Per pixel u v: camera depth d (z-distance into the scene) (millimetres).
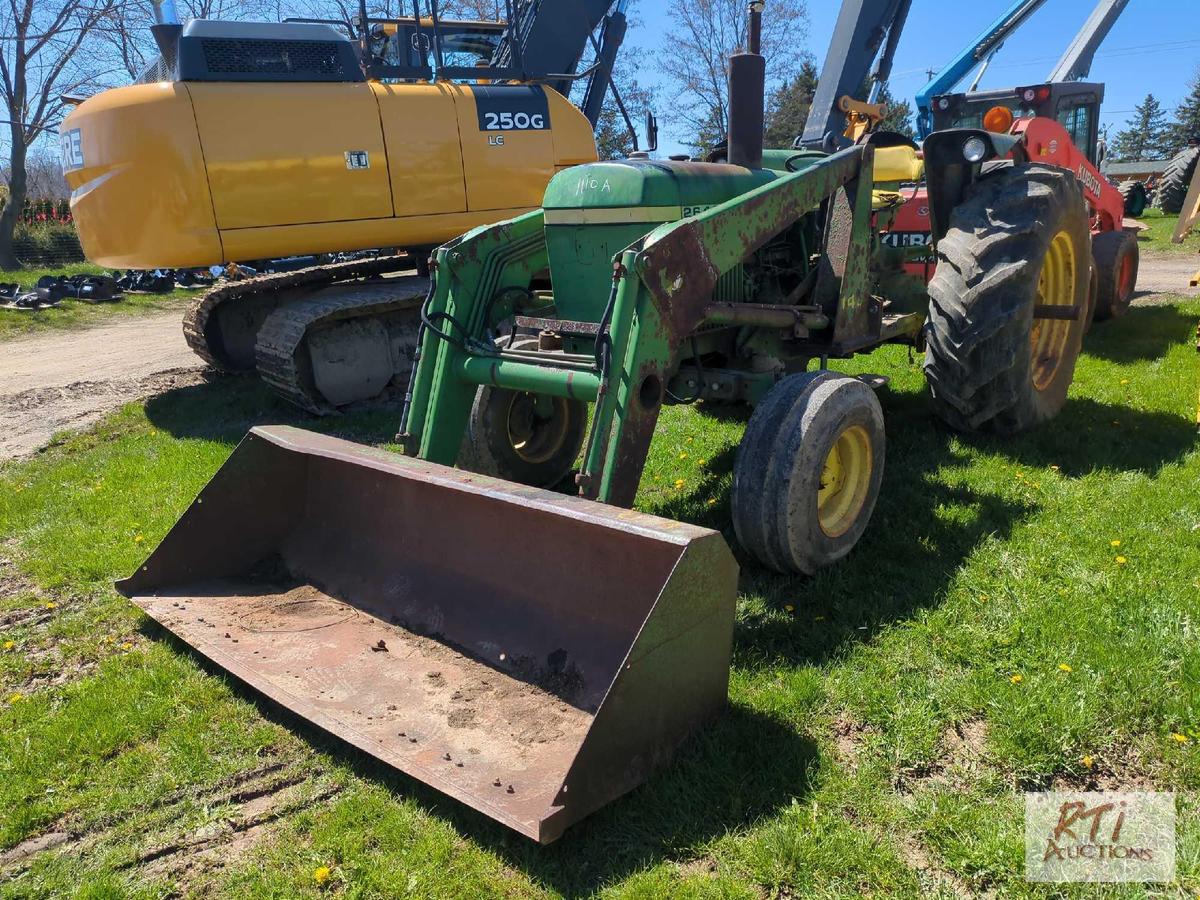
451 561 3371
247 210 6445
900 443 5156
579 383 3523
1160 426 5105
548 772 2477
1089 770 2547
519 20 7832
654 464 5328
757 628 3350
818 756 2650
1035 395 4863
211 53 6312
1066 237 4844
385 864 2379
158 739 2977
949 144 4664
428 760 2547
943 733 2742
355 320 7086
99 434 7031
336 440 3729
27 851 2523
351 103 6723
